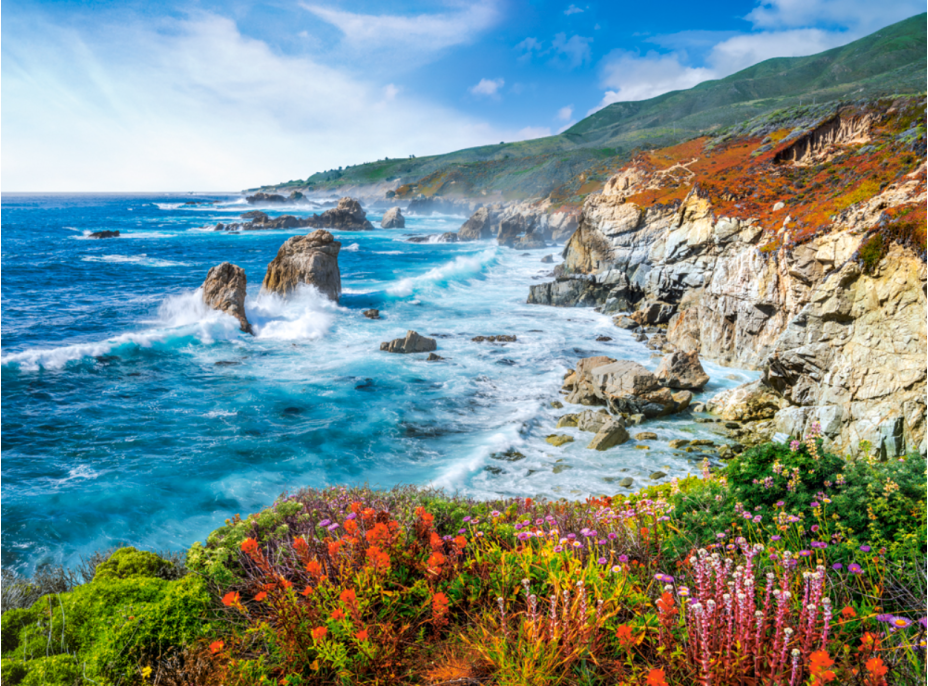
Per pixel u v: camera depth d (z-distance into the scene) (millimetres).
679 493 6004
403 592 4137
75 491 12805
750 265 25500
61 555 10445
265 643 3871
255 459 14883
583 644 3375
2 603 4887
